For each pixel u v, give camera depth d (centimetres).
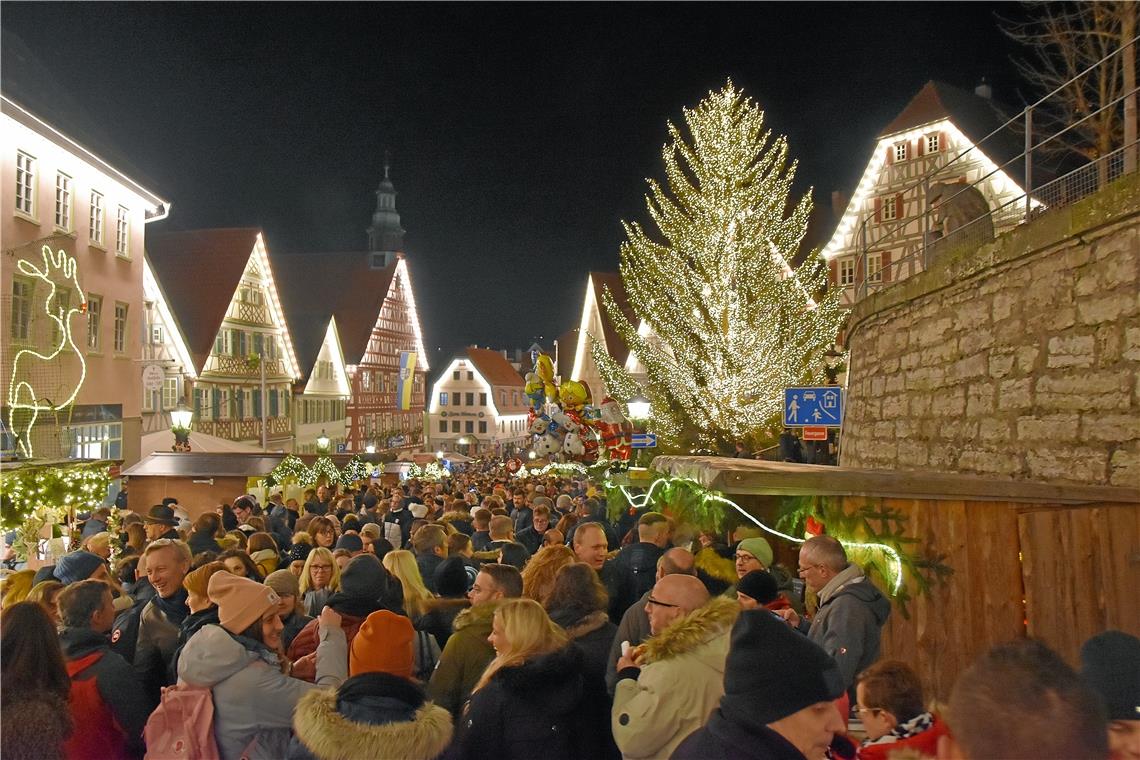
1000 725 201
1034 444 746
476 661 448
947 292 940
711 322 2472
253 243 4478
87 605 426
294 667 472
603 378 2628
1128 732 249
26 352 1942
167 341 3759
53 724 332
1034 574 573
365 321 6869
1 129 1936
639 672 390
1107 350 653
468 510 1131
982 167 3142
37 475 1150
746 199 2450
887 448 1124
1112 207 639
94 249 2406
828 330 2434
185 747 379
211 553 596
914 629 586
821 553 470
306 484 2169
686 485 820
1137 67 1413
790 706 264
